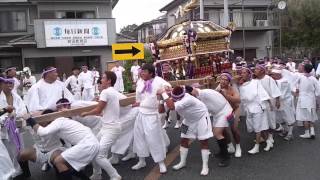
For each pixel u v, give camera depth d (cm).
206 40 843
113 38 2555
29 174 633
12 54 2586
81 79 1622
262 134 793
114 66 1661
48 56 2491
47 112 603
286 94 827
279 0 3105
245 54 3114
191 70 817
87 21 2498
